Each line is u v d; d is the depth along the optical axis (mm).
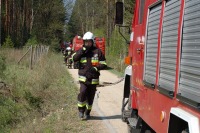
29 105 11016
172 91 4180
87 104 9531
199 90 3447
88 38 9359
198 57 3508
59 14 66438
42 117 9961
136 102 6355
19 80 14500
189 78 3711
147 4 5762
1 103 10742
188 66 3754
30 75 16375
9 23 47125
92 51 9398
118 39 30672
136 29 6562
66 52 30188
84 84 9359
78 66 9484
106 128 8578
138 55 6227
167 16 4578
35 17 61938
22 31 53031
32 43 40906
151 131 5746
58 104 11555
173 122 4152
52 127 8242
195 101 3496
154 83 5008
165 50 4582
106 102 12227
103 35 52062
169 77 4344
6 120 9477
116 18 7242
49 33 60531
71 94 13289
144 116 5531
